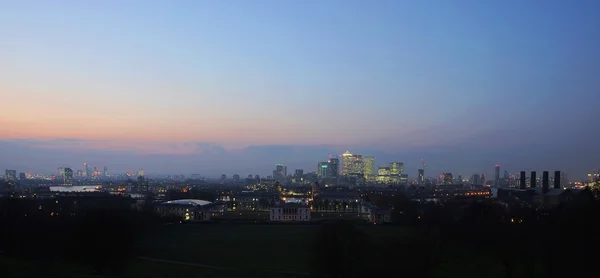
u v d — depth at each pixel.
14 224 172.25
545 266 127.75
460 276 140.38
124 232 151.38
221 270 149.25
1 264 130.75
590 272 112.50
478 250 166.75
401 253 134.50
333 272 137.50
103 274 140.50
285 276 139.75
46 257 165.00
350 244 139.50
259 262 164.88
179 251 189.12
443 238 185.75
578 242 115.88
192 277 136.88
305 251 188.88
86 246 143.12
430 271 140.25
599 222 121.88
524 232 142.12
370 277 129.25
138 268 152.12
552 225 140.62
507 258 139.25
